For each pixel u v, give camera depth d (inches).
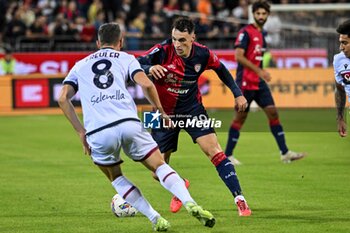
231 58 2212.1
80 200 944.9
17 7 2581.2
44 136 1681.8
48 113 2186.3
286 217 820.0
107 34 740.7
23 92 2177.7
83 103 721.0
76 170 1205.1
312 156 1343.5
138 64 729.0
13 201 940.0
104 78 717.3
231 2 2805.1
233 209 875.4
